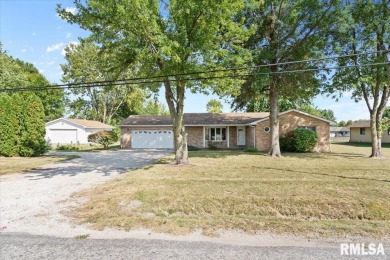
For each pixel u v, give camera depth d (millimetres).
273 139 17656
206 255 3949
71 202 6859
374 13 14188
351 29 14820
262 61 15242
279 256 3891
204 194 7137
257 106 35344
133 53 11312
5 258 3918
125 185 8430
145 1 8664
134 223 5355
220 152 20672
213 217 5680
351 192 7102
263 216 5785
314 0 13375
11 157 17844
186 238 4625
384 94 16281
